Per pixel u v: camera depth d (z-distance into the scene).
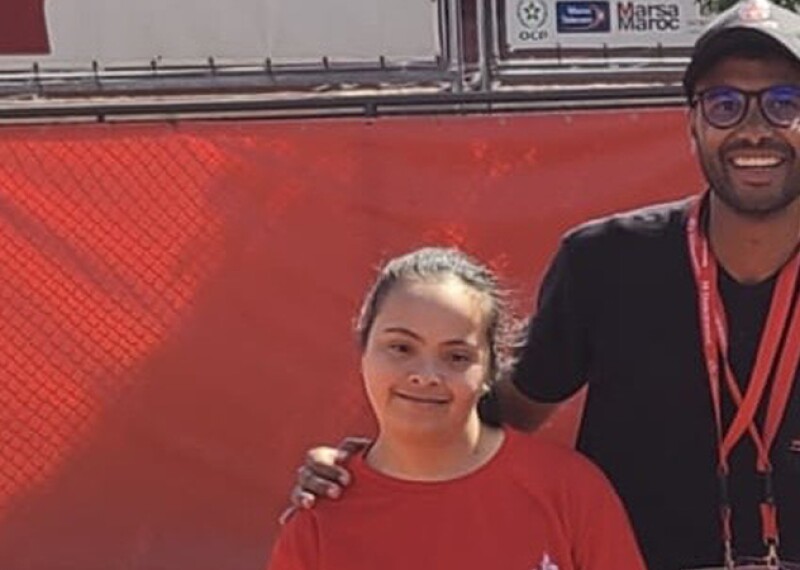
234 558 6.28
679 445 3.28
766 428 3.23
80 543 6.27
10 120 6.27
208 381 6.29
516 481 3.10
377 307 3.13
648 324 3.30
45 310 6.24
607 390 3.35
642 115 6.30
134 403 6.27
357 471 3.12
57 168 6.23
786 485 3.23
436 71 6.85
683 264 3.28
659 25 6.98
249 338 6.30
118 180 6.25
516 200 6.29
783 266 3.23
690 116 3.36
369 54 6.86
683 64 6.98
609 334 3.33
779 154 3.19
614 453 3.34
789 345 3.22
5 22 6.78
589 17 6.93
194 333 6.29
